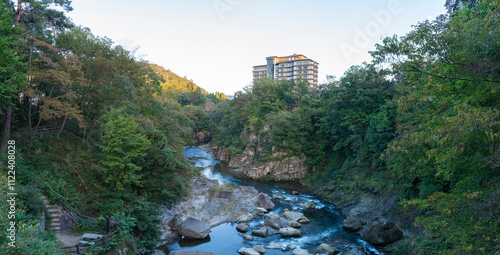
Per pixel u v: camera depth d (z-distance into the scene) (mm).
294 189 45500
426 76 13094
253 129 64625
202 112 105125
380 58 13367
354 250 23016
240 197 36688
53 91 26578
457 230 11406
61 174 21516
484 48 10352
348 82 42531
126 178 22344
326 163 51125
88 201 21281
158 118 43438
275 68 138125
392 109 33656
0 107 19859
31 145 22062
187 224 25906
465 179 12094
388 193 31328
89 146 27562
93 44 28719
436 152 11008
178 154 40844
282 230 26688
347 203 35500
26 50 22594
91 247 14430
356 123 41094
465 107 10125
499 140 9797
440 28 11867
